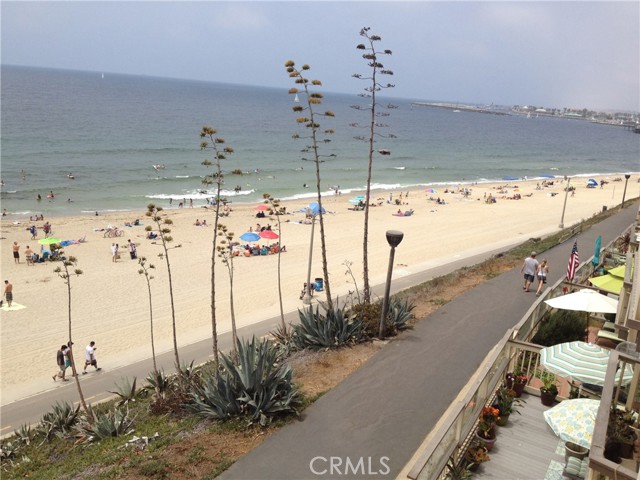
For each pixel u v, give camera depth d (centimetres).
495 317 1332
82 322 2242
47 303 2469
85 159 7119
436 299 1502
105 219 4325
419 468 528
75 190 5450
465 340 1162
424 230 4225
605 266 1809
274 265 3145
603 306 1052
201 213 4659
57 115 11725
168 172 6681
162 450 790
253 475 697
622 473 398
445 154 11325
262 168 7450
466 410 671
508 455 700
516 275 1833
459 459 666
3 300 2497
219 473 705
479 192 6575
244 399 854
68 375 1772
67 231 3903
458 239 3869
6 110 11769
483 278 1817
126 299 2525
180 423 937
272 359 920
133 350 1958
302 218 4603
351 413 845
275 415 846
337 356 1092
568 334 1112
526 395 863
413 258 3275
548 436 747
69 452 1098
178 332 2116
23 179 5731
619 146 18525
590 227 3058
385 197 5947
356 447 754
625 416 620
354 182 7050
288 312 2323
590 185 7275
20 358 1900
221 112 16875
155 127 11119
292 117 16875
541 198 6178
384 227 4334
